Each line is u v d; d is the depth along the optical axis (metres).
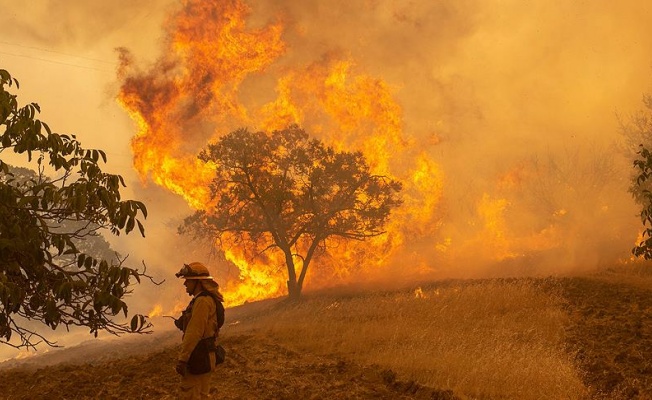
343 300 26.36
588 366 10.87
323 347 14.05
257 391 8.87
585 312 16.58
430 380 10.16
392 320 17.55
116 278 5.24
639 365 10.63
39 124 5.37
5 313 5.27
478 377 10.02
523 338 13.73
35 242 5.13
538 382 9.66
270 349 12.09
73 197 5.20
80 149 5.47
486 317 16.80
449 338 13.66
